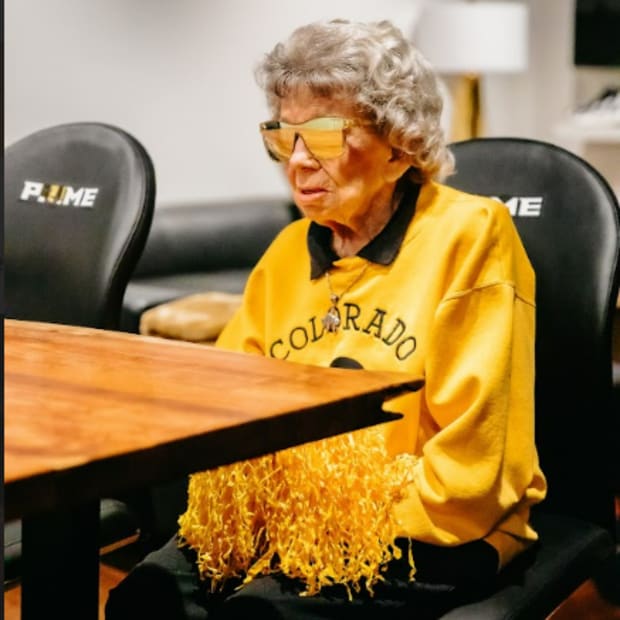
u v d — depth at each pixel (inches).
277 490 43.4
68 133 72.1
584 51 220.7
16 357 41.3
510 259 50.9
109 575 90.7
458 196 53.2
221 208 186.2
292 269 57.5
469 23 200.7
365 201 53.1
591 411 56.4
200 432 29.8
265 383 36.3
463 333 49.7
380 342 51.9
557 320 57.0
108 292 65.1
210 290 163.6
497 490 47.3
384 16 220.2
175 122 187.8
